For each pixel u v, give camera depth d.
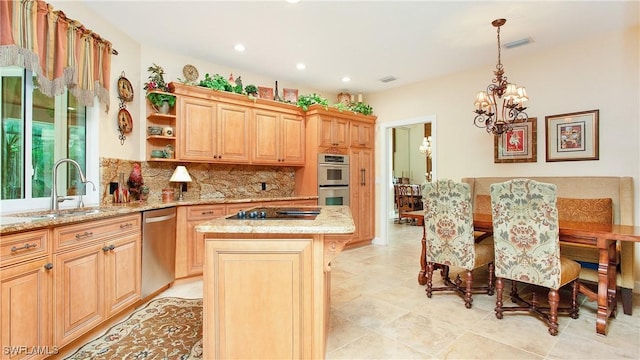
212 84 3.77
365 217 5.31
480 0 2.68
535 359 1.97
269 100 4.31
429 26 3.13
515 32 3.26
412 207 8.05
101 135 3.01
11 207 2.29
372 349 2.09
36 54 2.18
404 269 3.96
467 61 4.06
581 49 3.45
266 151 4.31
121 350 2.04
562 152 3.57
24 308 1.71
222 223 1.79
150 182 3.64
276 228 1.68
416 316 2.60
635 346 2.12
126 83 3.31
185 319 2.50
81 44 2.62
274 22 3.07
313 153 4.68
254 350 1.76
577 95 3.47
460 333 2.31
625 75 3.19
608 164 3.28
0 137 2.24
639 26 3.11
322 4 2.75
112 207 2.67
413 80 4.83
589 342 2.18
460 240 2.81
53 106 2.64
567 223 2.77
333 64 4.16
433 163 4.71
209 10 2.85
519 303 2.84
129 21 3.05
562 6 2.76
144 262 2.75
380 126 5.42
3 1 2.00
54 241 1.88
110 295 2.33
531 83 3.81
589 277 2.58
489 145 4.16
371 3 2.73
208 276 1.75
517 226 2.44
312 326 1.80
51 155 2.63
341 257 4.55
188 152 3.62
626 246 2.61
